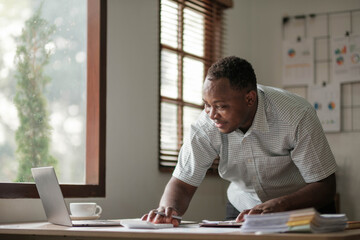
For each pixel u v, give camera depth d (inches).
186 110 148.6
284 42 180.2
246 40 178.9
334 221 60.0
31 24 107.6
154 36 131.6
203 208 148.9
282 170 90.9
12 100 102.7
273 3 182.5
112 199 116.1
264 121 85.5
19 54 104.7
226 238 57.1
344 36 173.2
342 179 168.9
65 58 113.1
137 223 69.2
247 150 89.8
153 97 130.2
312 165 83.3
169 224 71.2
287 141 86.0
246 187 97.4
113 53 118.3
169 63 140.2
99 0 114.2
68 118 112.5
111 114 117.0
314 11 177.6
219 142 90.4
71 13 114.8
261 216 58.9
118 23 120.1
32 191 96.4
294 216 56.9
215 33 162.2
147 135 127.7
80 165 113.7
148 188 127.3
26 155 104.5
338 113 171.0
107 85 116.2
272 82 181.2
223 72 77.1
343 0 174.2
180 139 142.9
